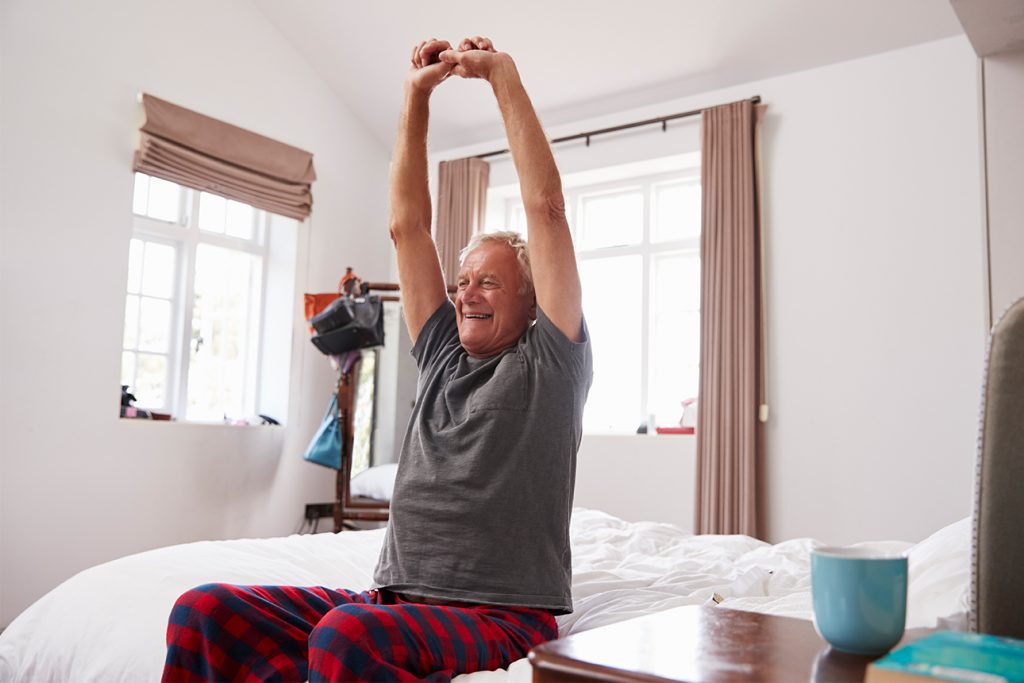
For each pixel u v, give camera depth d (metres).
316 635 1.10
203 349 4.79
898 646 0.83
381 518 4.66
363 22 4.77
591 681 0.72
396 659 1.10
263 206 4.82
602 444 4.64
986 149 2.86
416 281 1.61
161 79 4.38
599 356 5.12
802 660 0.75
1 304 3.70
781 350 4.16
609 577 2.02
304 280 5.11
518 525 1.33
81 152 4.02
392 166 1.65
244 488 4.68
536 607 1.31
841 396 3.98
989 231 2.83
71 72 3.99
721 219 4.26
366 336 4.61
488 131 5.29
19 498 3.71
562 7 4.30
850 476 3.92
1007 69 2.85
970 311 3.71
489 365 1.45
